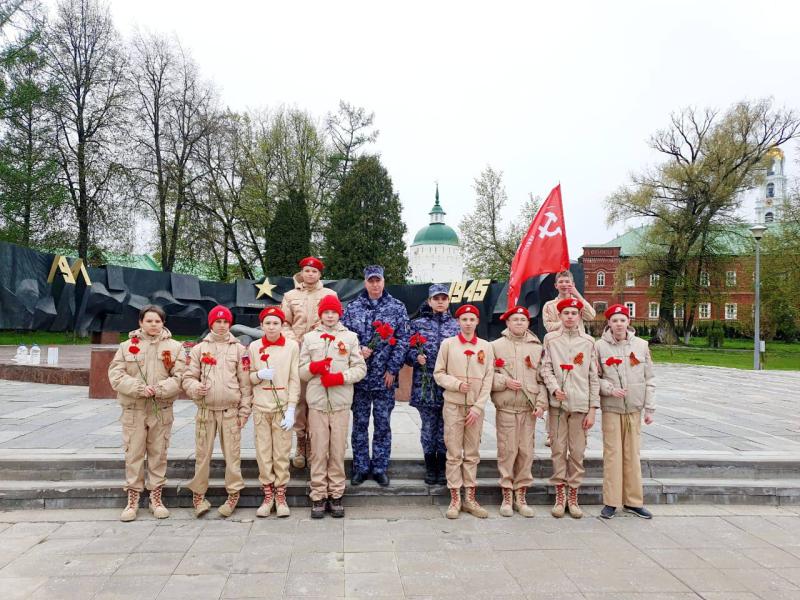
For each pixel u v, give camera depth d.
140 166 22.81
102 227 21.81
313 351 4.45
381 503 4.71
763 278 28.31
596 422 7.52
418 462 5.10
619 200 31.02
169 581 3.23
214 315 4.45
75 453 5.06
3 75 19.09
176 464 4.95
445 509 4.62
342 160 30.98
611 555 3.71
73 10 21.05
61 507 4.54
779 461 5.28
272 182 28.11
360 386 4.84
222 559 3.55
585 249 46.94
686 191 29.97
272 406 4.39
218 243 24.88
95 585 3.18
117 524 4.19
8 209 19.80
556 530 4.18
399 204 30.73
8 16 18.83
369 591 3.14
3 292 10.76
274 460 4.43
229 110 26.66
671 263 31.17
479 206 31.70
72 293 11.63
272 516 4.38
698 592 3.18
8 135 20.34
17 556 3.59
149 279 12.34
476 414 4.45
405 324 4.99
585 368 4.49
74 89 21.44
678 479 5.15
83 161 21.36
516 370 4.55
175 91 23.28
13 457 4.89
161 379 4.41
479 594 3.12
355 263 28.47
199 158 24.08
